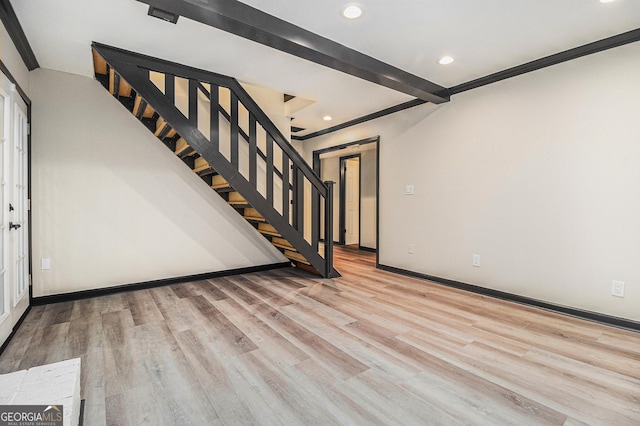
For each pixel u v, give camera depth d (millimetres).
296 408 1563
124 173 3463
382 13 2184
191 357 2035
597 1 2051
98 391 1677
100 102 3326
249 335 2354
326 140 5703
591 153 2633
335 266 4832
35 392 1167
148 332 2402
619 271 2510
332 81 3451
